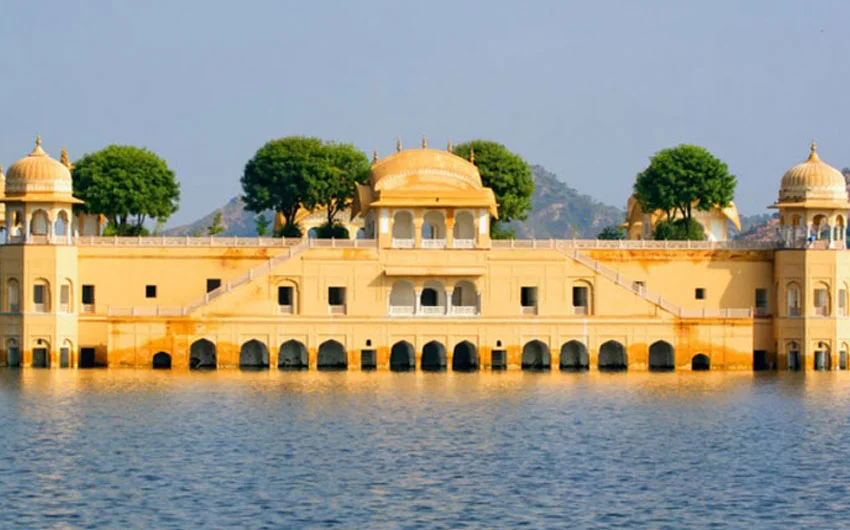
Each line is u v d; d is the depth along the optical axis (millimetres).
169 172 161750
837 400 122125
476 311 141125
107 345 138125
